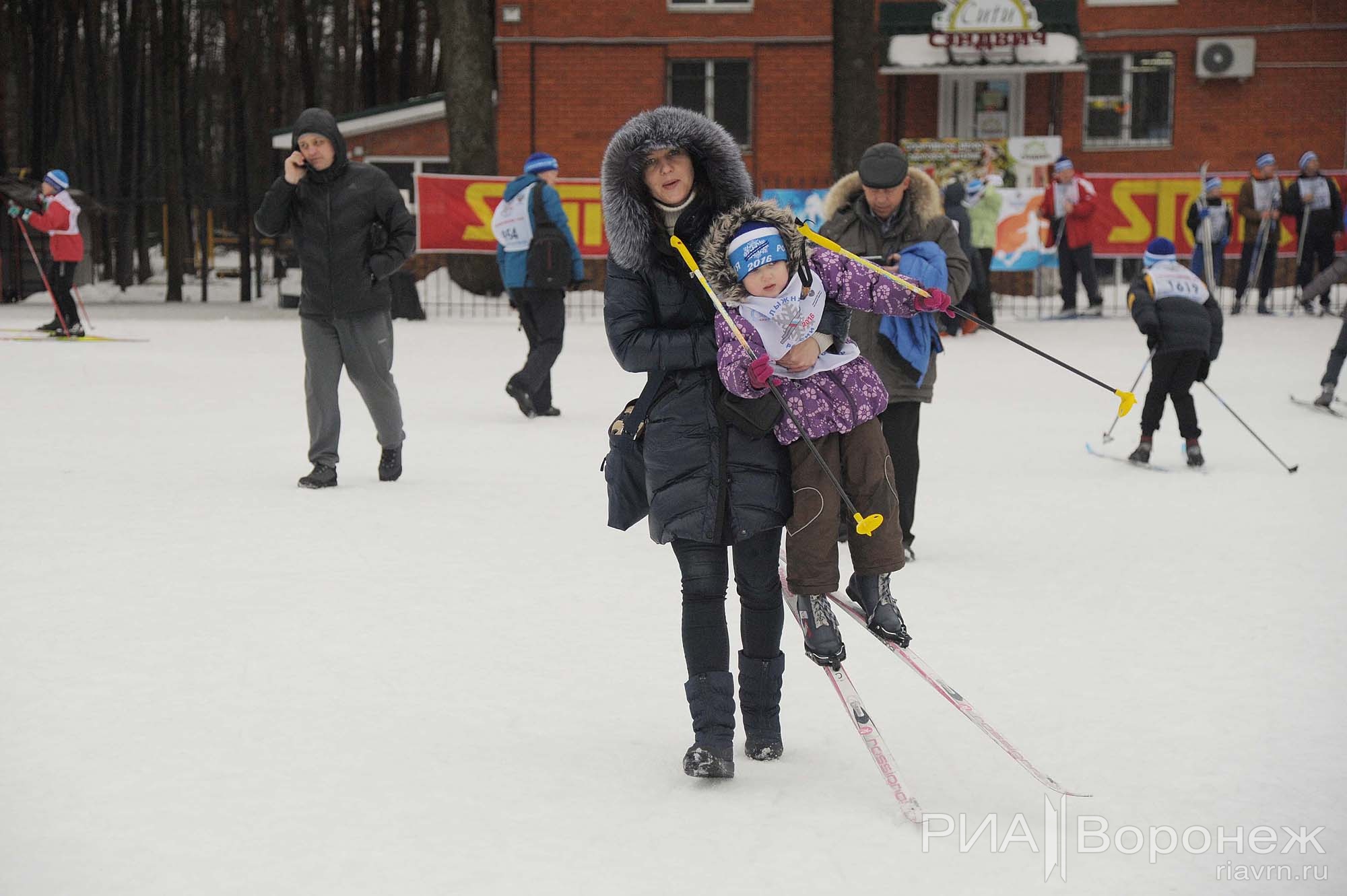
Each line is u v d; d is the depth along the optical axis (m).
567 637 6.34
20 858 3.97
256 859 3.99
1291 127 31.58
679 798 4.51
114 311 29.17
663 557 7.94
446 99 29.11
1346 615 6.80
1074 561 7.94
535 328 13.60
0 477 10.05
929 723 5.24
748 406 4.66
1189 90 31.72
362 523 8.73
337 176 9.68
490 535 8.46
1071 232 25.47
